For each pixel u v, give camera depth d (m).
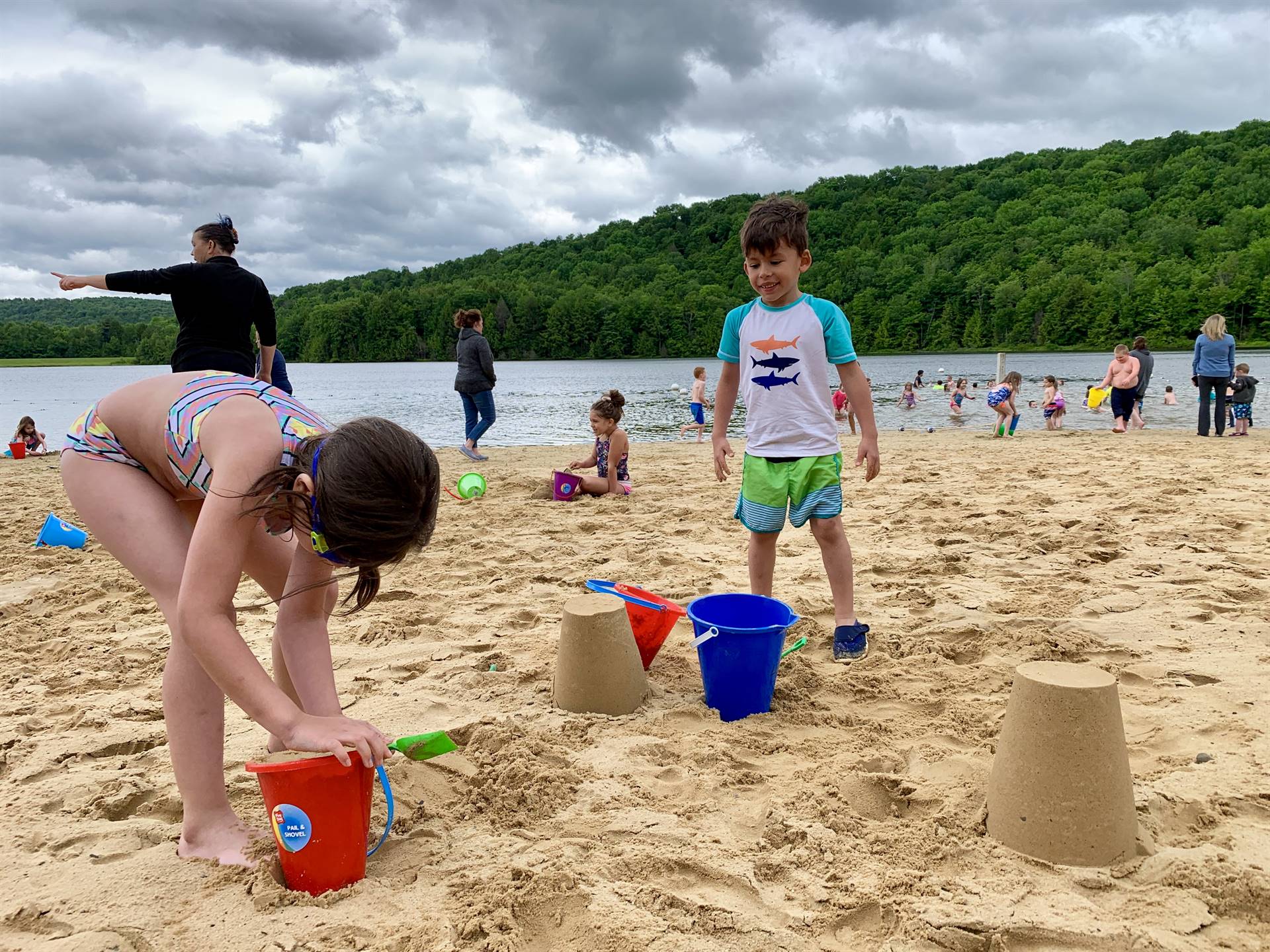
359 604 2.08
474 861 2.24
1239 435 13.19
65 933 1.97
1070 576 4.86
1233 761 2.65
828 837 2.30
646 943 1.91
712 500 8.05
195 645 1.92
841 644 3.78
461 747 2.99
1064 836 2.18
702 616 3.45
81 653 4.06
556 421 21.06
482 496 8.43
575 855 2.26
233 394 2.12
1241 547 5.45
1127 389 14.15
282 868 2.15
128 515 2.21
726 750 2.86
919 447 12.62
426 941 1.91
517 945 1.93
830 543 3.83
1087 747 2.17
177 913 2.03
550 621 4.37
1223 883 2.05
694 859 2.21
